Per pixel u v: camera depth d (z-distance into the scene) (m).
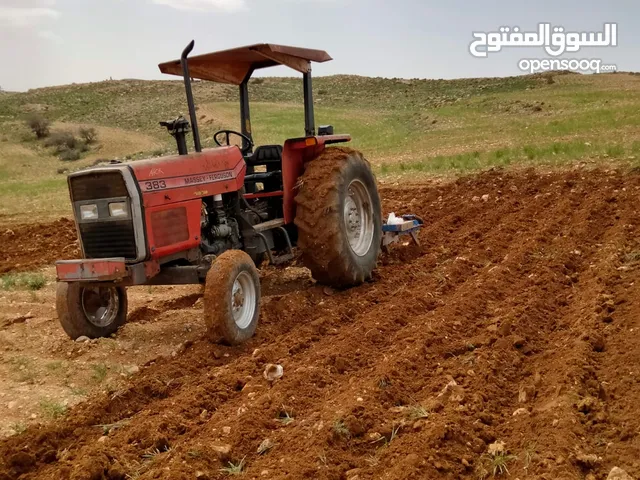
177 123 6.35
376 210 7.90
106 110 78.38
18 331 6.79
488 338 5.50
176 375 5.36
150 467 3.89
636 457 3.67
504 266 7.38
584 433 3.90
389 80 91.06
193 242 6.24
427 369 5.06
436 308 6.58
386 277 7.91
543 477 3.46
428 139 28.28
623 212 9.33
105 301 6.55
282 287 7.95
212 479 3.76
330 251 7.04
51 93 93.00
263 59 7.17
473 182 13.45
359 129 43.00
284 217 7.27
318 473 3.69
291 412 4.53
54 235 13.55
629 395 4.35
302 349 5.79
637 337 5.11
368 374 5.02
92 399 5.01
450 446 3.89
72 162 51.91
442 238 9.65
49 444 4.32
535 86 63.38
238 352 5.84
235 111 57.22
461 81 84.50
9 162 51.53
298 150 7.42
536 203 10.66
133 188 5.67
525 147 16.97
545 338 5.59
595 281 6.60
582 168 13.12
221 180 6.62
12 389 5.31
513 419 4.23
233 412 4.59
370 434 4.10
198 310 7.35
